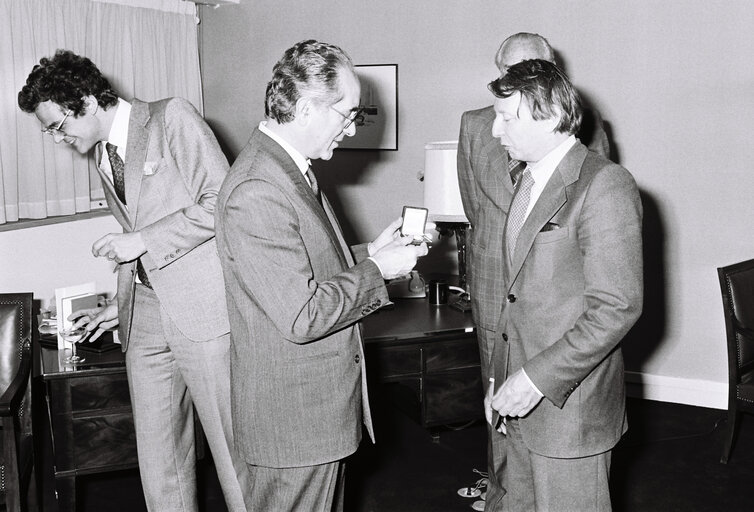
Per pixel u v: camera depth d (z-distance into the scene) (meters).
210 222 2.61
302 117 2.05
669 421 4.65
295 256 1.98
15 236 4.79
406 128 5.48
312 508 2.19
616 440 2.25
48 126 2.62
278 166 2.03
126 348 2.86
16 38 4.65
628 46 4.79
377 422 4.59
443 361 3.61
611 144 4.90
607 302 2.02
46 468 4.13
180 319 2.68
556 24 4.94
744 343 4.04
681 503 3.62
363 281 2.08
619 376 2.27
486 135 2.94
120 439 3.29
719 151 4.69
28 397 3.22
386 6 5.41
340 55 2.05
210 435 2.80
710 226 4.77
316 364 2.10
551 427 2.19
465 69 5.25
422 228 2.50
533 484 2.31
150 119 2.71
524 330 2.22
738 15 4.54
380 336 3.50
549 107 2.07
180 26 5.69
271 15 5.77
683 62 4.68
